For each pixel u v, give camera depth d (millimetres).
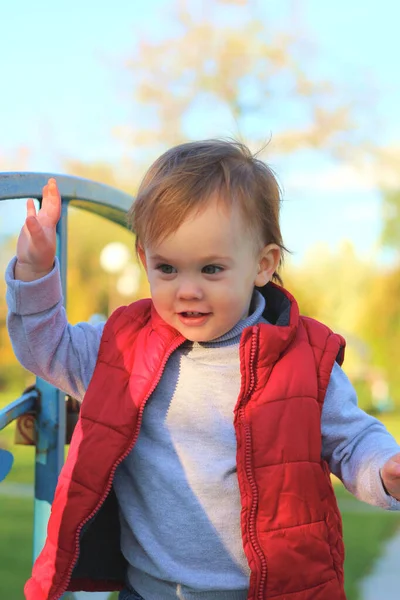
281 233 1479
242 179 1369
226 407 1369
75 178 1644
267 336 1330
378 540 4895
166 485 1347
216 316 1343
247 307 1418
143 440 1382
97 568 1438
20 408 1574
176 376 1390
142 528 1356
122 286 17469
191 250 1314
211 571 1327
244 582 1327
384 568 4215
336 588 1304
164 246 1323
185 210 1311
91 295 19703
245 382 1330
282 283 1537
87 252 19766
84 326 1464
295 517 1288
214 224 1316
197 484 1336
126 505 1384
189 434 1365
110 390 1357
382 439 1345
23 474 7117
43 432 1659
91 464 1314
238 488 1334
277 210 1453
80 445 1330
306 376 1356
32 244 1299
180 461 1352
